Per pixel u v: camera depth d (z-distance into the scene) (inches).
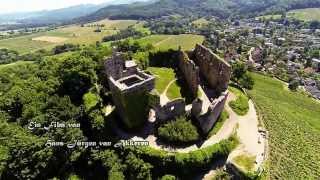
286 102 5969.5
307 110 5728.3
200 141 2751.0
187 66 3607.3
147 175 2495.1
